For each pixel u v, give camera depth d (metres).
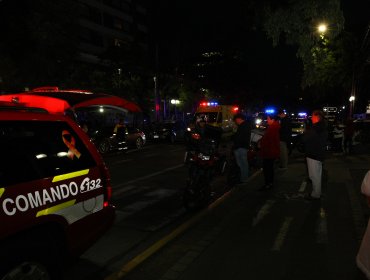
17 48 17.69
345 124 16.33
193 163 7.28
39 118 3.62
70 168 3.72
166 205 7.71
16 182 3.10
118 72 33.81
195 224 6.37
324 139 7.64
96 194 4.03
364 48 27.02
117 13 58.69
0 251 2.88
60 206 3.48
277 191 8.78
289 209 7.18
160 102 42.56
